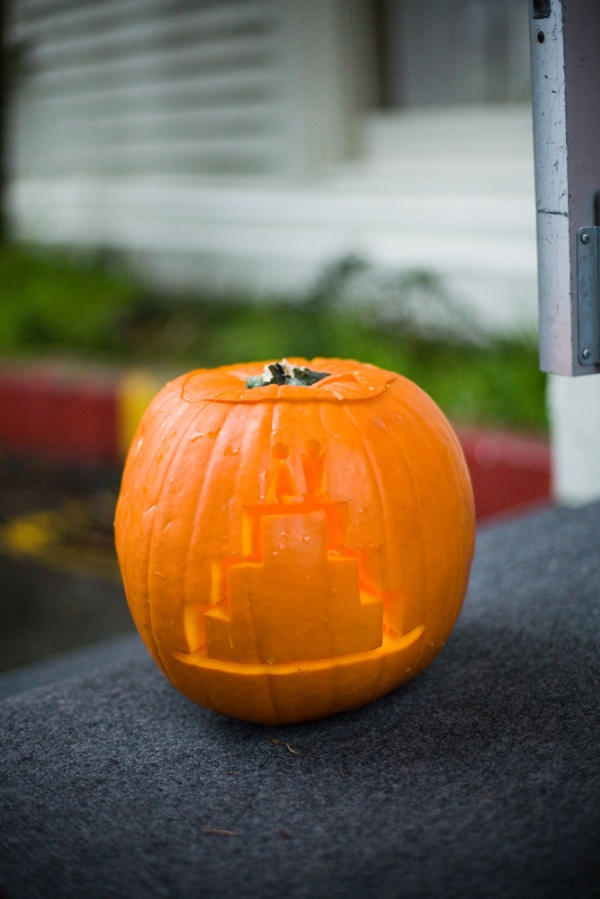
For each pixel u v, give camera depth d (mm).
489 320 5961
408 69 6676
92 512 5664
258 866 1653
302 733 2086
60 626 4250
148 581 2037
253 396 2018
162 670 2152
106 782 1938
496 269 5852
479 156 6195
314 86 6785
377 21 6750
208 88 7426
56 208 8961
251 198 7254
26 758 2043
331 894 1572
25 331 7488
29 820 1814
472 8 6227
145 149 8078
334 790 1867
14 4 8812
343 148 6875
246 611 1940
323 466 1950
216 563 1967
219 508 1943
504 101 6207
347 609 1955
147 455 2098
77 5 8250
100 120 8383
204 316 7211
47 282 7906
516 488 4773
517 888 1553
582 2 1984
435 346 5820
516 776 1860
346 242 6637
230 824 1778
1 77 9055
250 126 7215
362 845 1690
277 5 6746
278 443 1942
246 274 7434
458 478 2145
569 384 3635
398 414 2076
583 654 2324
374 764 1943
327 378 2146
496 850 1647
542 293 2188
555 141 2053
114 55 8062
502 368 5320
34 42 8781
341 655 1987
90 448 6594
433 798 1813
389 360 5496
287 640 1949
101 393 6438
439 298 5859
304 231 6957
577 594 2656
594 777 1835
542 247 2154
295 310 6398
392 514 1974
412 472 2021
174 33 7531
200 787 1905
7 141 9344
